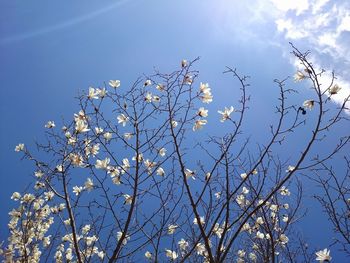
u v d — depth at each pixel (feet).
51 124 7.30
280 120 5.91
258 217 7.39
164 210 6.36
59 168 6.81
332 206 6.45
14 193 7.77
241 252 8.06
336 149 5.73
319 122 5.52
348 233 6.45
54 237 7.41
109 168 7.06
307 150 5.57
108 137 7.05
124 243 6.52
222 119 6.69
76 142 6.75
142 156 7.39
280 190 7.91
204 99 7.29
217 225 6.83
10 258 7.60
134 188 6.11
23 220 7.42
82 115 7.24
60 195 6.09
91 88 7.11
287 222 7.18
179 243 7.63
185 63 6.91
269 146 5.86
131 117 6.70
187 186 5.79
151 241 6.18
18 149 6.84
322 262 6.28
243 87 6.31
